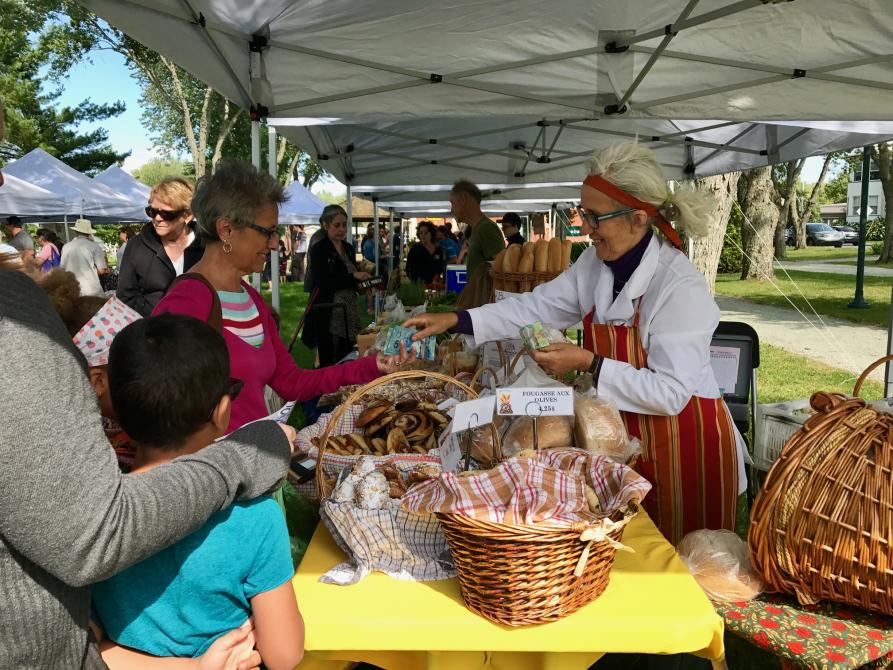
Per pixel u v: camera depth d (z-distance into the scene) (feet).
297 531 7.37
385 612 4.69
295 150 100.53
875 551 5.00
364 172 28.89
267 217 6.86
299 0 10.59
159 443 3.87
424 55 12.09
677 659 6.37
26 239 36.52
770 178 52.42
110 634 3.89
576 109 13.53
